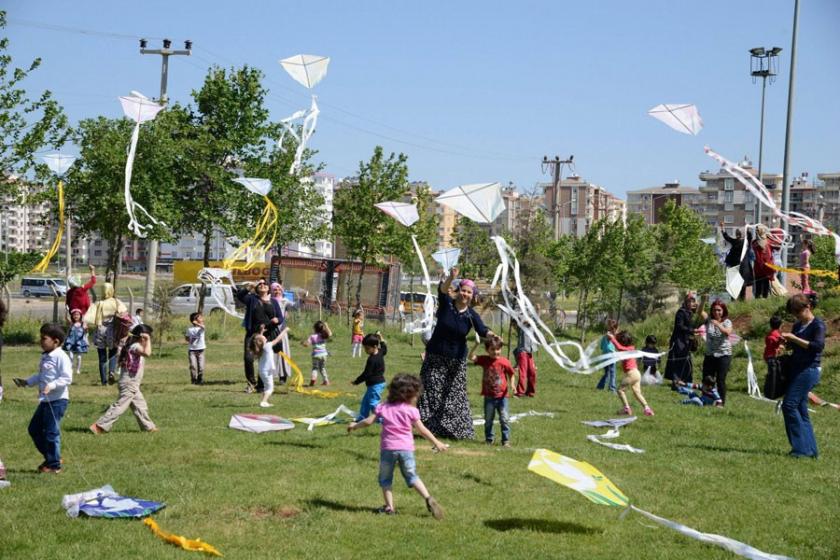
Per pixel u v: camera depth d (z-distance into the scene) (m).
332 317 31.84
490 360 10.49
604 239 36.78
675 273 40.03
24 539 6.34
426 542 6.59
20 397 13.67
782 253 25.16
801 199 119.06
